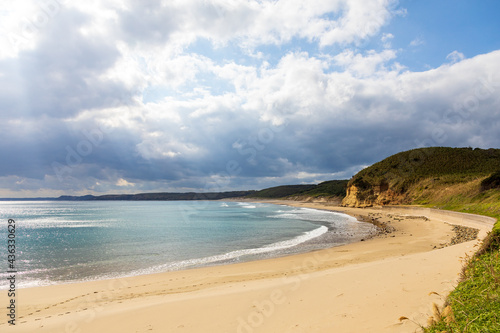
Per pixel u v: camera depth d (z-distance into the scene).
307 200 154.00
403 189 64.88
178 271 15.70
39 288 12.71
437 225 31.16
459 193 43.22
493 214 25.42
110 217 69.75
